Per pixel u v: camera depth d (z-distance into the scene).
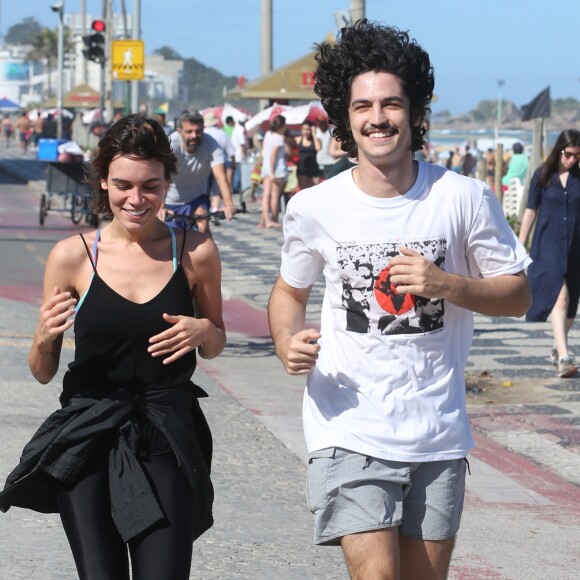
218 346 5.33
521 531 8.13
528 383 13.05
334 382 5.07
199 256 5.29
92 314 5.11
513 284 5.01
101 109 49.75
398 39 4.99
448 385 5.03
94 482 4.96
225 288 20.91
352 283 5.02
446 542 5.06
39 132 86.69
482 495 8.99
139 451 4.98
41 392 11.63
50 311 5.06
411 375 4.98
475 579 7.08
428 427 4.96
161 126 5.20
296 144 34.06
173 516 4.87
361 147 4.96
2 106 143.88
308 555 7.31
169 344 5.08
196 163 13.68
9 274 22.33
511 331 16.50
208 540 7.50
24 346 14.20
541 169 13.09
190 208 13.98
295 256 5.22
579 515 8.61
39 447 5.03
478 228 5.01
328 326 5.16
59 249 5.23
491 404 12.09
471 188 5.02
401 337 4.97
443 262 5.00
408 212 4.97
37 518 7.85
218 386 12.54
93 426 4.95
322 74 5.07
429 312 4.96
